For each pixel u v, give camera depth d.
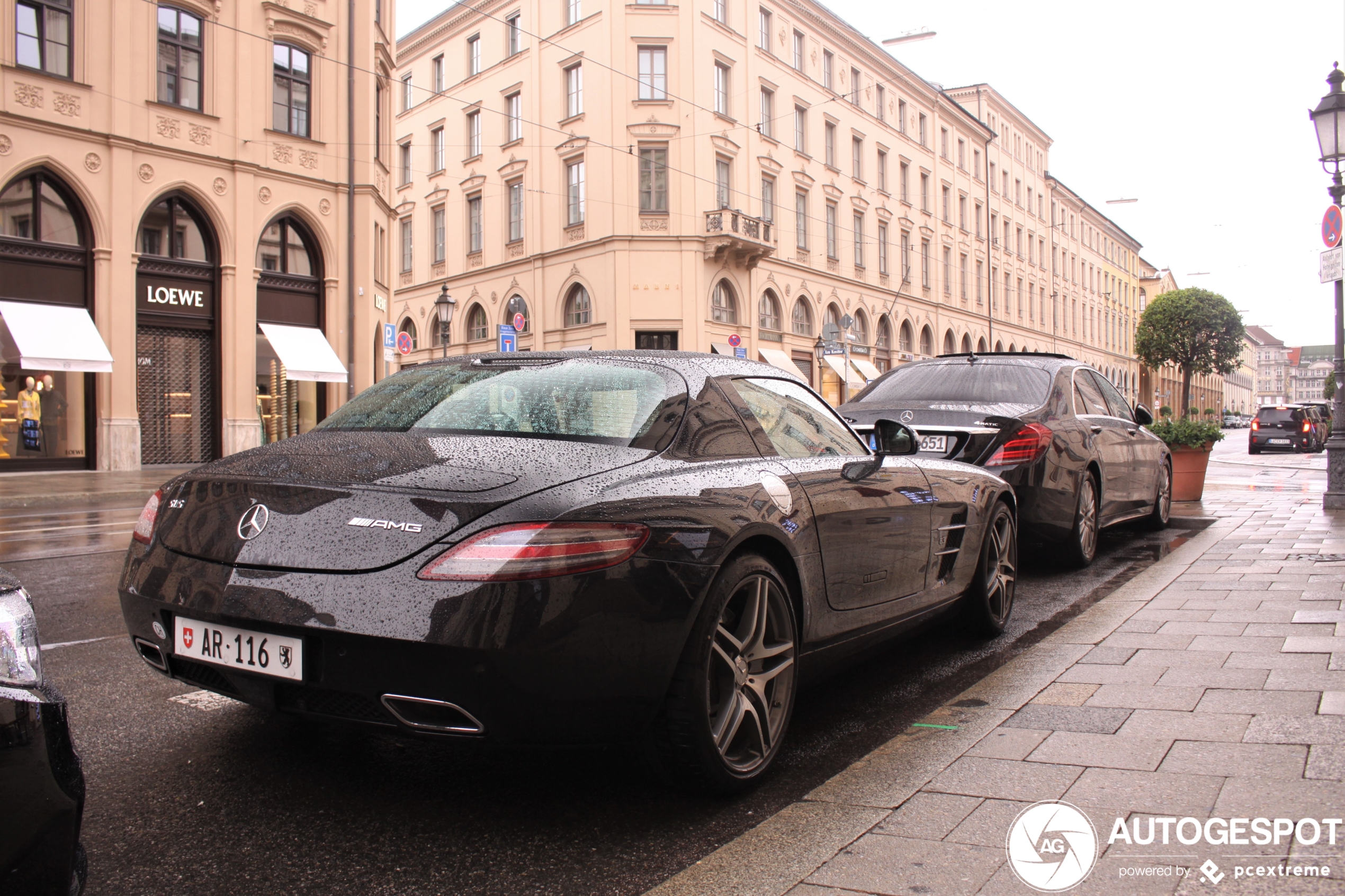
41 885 1.64
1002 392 6.59
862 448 3.95
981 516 4.57
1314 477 15.80
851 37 37.88
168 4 19.00
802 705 3.76
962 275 48.88
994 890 2.14
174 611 2.57
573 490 2.46
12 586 1.78
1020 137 57.19
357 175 22.31
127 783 2.91
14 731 1.60
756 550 2.92
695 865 2.31
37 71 17.03
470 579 2.26
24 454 17.47
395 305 40.78
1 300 17.00
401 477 2.53
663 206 30.16
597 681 2.37
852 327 35.31
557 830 2.58
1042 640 4.54
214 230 19.81
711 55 30.59
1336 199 10.16
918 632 4.18
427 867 2.36
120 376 18.28
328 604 2.32
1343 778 2.69
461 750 3.22
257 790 2.86
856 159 39.41
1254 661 3.94
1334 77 10.16
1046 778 2.78
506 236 34.56
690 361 3.34
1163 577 6.02
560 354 3.50
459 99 36.56
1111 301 78.62
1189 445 10.73
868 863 2.29
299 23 20.97
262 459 2.87
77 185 17.64
